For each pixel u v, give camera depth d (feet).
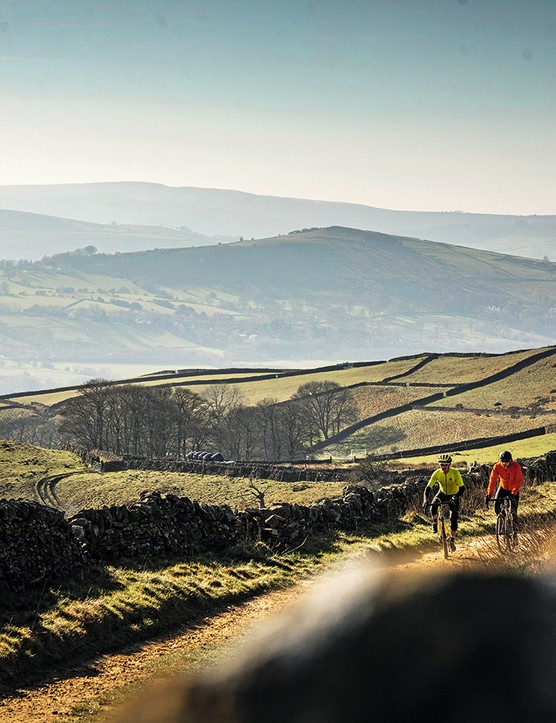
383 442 565.94
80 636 38.65
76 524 51.21
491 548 57.31
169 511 58.70
